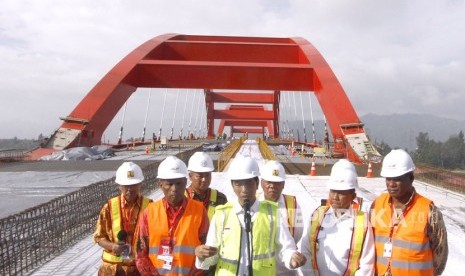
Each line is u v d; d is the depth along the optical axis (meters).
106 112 34.22
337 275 4.19
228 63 36.09
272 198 4.85
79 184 18.20
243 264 3.89
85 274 7.62
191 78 35.78
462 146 143.75
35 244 8.32
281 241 3.98
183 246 4.27
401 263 4.06
